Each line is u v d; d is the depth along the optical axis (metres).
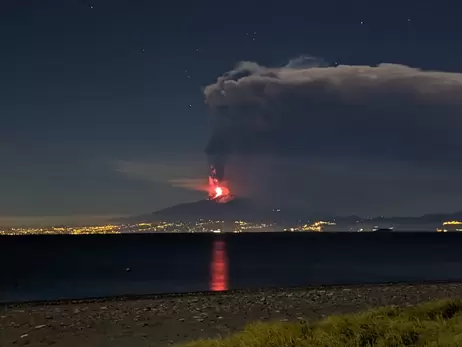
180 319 21.86
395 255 104.75
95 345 17.41
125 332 19.39
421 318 14.33
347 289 32.91
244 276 55.09
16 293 40.31
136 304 26.62
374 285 37.38
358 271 61.16
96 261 93.19
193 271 64.06
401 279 49.12
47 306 26.73
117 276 57.75
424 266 69.62
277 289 35.38
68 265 80.12
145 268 71.38
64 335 19.08
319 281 47.53
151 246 183.75
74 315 23.31
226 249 150.00
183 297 30.39
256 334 13.02
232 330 19.48
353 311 23.64
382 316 14.15
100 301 29.38
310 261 85.56
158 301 27.73
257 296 29.41
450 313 15.10
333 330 12.91
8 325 21.00
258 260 90.62
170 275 58.00
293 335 12.66
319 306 25.19
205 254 119.81
